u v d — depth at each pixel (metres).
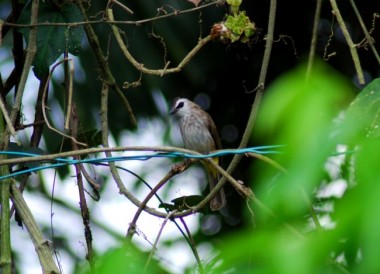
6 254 6.25
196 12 10.66
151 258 5.46
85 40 10.66
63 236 12.12
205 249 11.38
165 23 10.61
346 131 3.41
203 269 4.66
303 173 3.22
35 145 7.91
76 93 10.75
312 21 11.70
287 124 3.26
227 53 11.32
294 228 4.57
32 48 7.21
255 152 6.08
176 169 7.18
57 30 7.65
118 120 11.33
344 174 6.77
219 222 11.68
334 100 3.36
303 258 3.04
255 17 11.56
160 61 10.74
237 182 6.37
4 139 6.88
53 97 10.84
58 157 6.27
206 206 7.50
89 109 10.80
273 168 4.54
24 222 6.48
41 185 12.49
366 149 3.15
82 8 7.89
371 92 4.61
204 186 12.06
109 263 3.40
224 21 7.39
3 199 6.49
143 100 11.26
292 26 11.65
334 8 7.15
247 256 3.29
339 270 3.86
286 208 3.92
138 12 10.50
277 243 3.24
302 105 3.22
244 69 11.78
